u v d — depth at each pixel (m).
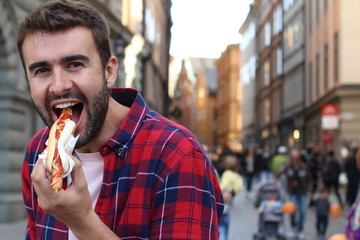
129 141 1.70
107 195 1.67
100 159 1.71
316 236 11.02
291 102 39.31
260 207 9.52
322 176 16.25
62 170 1.36
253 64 60.41
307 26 34.31
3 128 10.42
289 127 36.16
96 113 1.60
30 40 1.56
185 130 1.72
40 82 1.58
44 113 1.61
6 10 10.02
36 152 1.96
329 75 27.08
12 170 10.60
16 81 10.57
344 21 24.47
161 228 1.59
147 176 1.64
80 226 1.42
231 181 8.03
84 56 1.56
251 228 12.45
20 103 10.75
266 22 51.19
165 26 41.88
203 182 1.64
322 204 10.36
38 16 1.54
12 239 8.35
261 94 54.03
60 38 1.54
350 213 4.61
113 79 1.70
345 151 21.42
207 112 105.44
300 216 10.66
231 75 79.62
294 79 38.28
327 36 27.77
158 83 35.00
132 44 20.59
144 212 1.63
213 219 1.64
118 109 1.77
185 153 1.64
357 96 24.02
